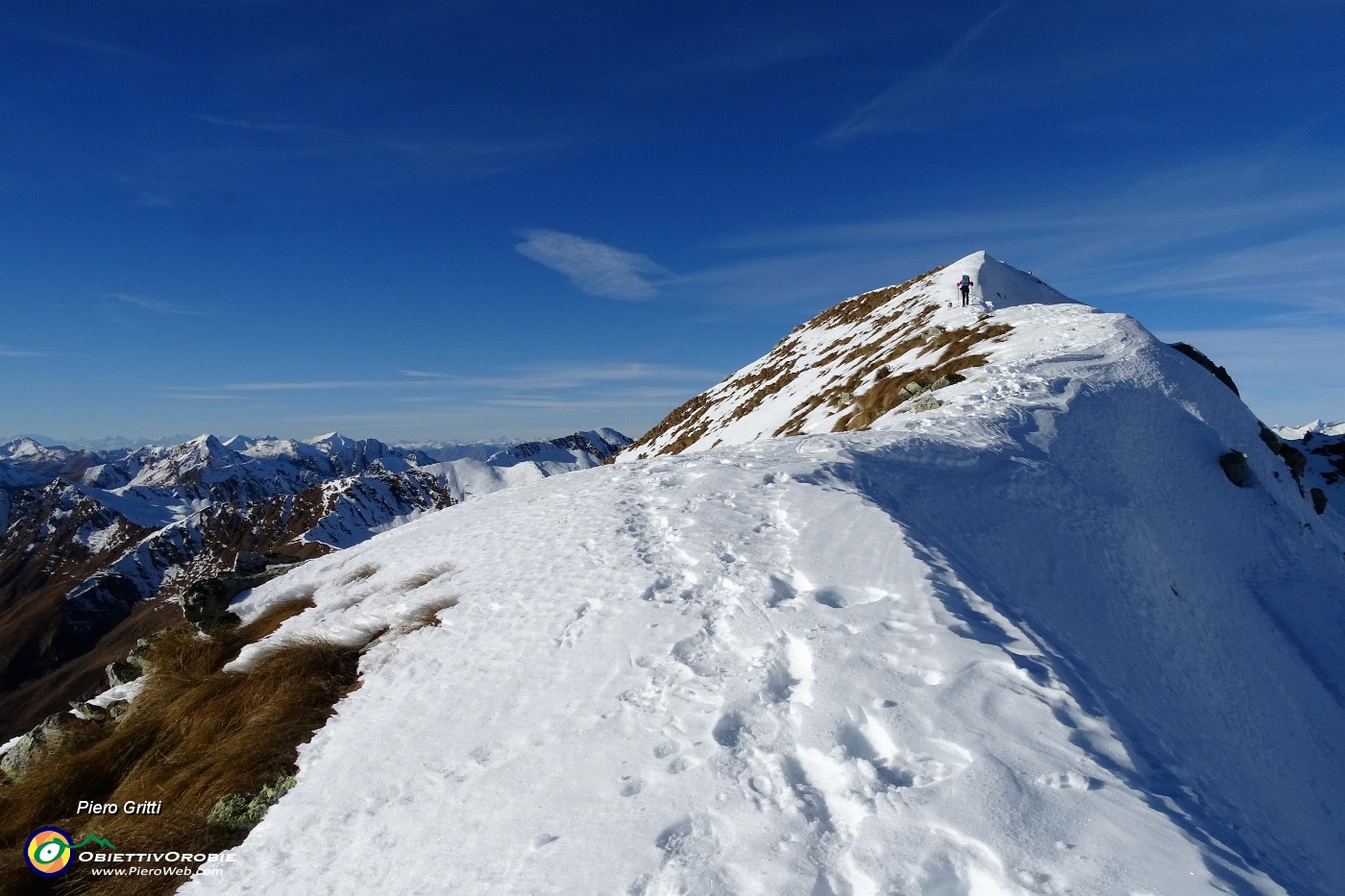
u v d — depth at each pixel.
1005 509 13.59
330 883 6.32
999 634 7.01
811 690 6.20
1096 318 28.52
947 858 4.32
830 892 4.29
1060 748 5.14
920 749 5.31
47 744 13.03
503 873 5.27
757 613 7.88
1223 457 22.14
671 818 5.17
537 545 12.80
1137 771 5.06
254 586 18.52
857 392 34.81
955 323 34.91
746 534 10.26
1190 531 18.50
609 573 10.09
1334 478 46.53
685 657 7.46
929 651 6.48
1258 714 13.38
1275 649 16.59
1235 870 4.11
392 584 14.51
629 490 14.51
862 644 6.75
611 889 4.70
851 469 12.80
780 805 5.04
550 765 6.44
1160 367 24.64
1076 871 4.10
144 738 11.48
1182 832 4.34
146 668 15.53
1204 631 14.77
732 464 14.39
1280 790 10.98
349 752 8.45
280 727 9.84
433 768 7.32
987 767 4.93
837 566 8.69
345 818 7.20
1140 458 19.84
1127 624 12.78
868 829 4.64
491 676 8.66
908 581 8.00
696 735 6.13
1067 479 16.06
